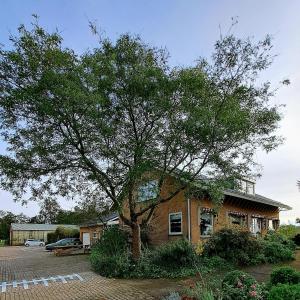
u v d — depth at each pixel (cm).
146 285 1385
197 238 2244
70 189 1748
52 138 1553
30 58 1384
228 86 1550
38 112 1448
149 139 1625
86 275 1669
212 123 1448
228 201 2561
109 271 1631
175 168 1628
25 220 9119
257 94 1586
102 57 1516
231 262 1714
